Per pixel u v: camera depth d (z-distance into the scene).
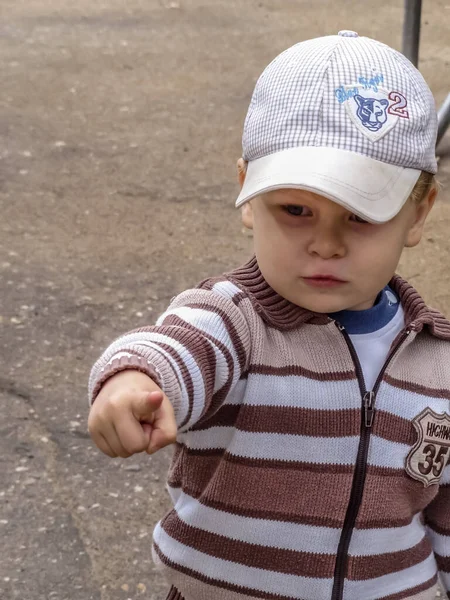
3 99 5.41
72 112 5.27
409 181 1.32
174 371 1.16
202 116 5.30
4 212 4.07
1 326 3.23
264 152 1.32
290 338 1.36
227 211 4.20
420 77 1.37
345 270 1.32
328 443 1.34
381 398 1.38
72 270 3.62
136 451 1.02
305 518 1.34
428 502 1.46
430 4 7.49
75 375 3.00
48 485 2.54
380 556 1.39
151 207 4.20
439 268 3.70
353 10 7.51
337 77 1.30
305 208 1.30
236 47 6.63
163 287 3.54
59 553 2.33
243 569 1.35
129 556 2.33
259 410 1.32
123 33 6.92
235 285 1.37
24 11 7.48
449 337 1.48
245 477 1.33
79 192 4.30
